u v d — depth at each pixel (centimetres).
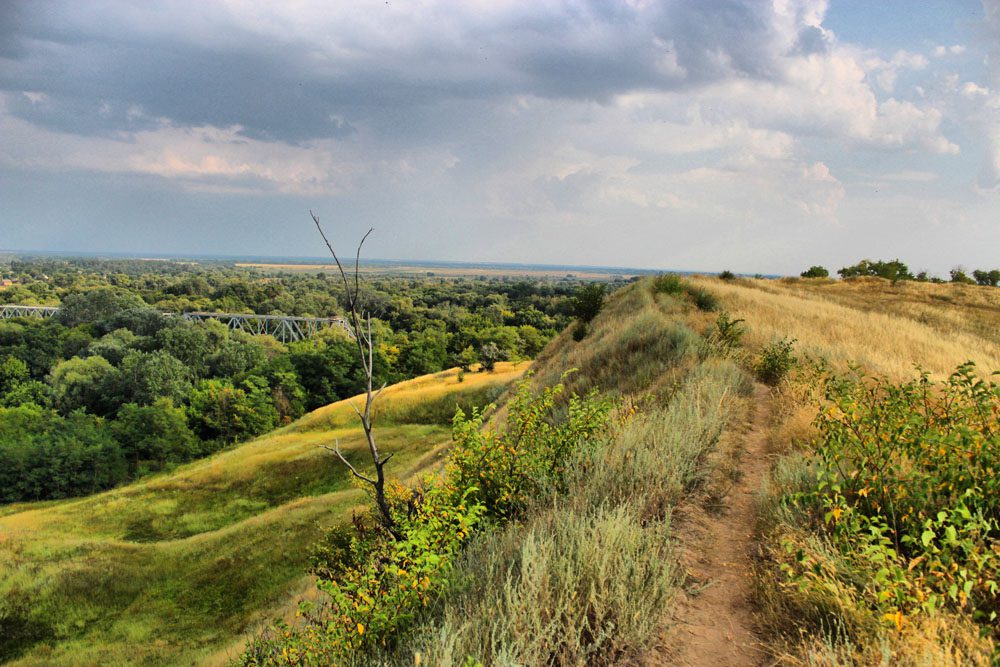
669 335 1462
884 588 275
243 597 2034
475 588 355
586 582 326
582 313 2866
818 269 5628
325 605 432
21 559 2409
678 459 521
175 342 8919
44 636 1959
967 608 283
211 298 17200
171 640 1847
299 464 3812
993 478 337
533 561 327
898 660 244
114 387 6894
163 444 5616
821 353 1114
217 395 6303
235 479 3734
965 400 441
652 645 295
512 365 6256
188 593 2134
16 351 8812
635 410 789
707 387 835
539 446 600
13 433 5581
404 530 451
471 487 525
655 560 342
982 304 3419
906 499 360
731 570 379
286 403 6888
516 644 278
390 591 360
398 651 317
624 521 383
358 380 7406
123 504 3503
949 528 280
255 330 14212
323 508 2627
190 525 3234
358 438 4178
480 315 12788
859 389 559
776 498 443
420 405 4709
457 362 8556
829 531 372
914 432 398
